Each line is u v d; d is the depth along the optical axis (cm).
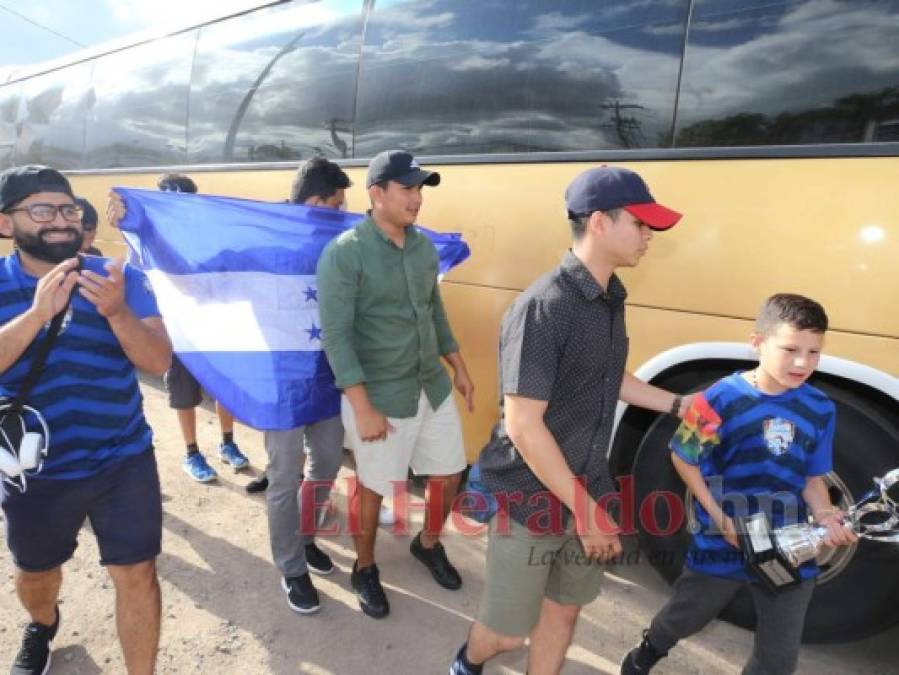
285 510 270
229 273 277
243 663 248
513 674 247
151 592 210
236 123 454
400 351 257
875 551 239
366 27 379
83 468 193
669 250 267
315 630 267
